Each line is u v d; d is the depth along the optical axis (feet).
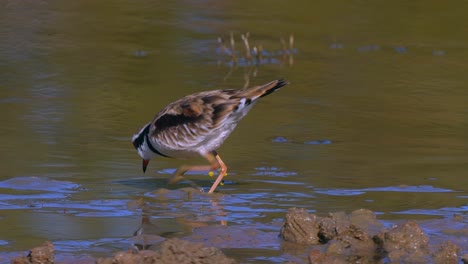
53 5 86.12
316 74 66.08
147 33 77.20
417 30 83.66
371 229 31.76
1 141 45.60
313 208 35.14
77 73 63.10
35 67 64.18
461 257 28.43
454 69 69.36
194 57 70.28
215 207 35.19
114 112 53.26
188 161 44.45
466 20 87.81
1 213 33.42
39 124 49.67
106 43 73.31
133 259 26.37
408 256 28.45
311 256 27.94
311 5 90.99
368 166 42.75
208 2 90.07
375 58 72.59
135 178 40.32
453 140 48.88
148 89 59.26
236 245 29.89
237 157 44.39
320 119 53.06
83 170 41.06
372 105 57.21
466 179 40.42
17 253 28.32
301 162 43.47
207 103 38.42
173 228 31.89
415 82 64.44
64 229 31.45
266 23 83.20
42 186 37.70
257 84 61.31
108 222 32.58
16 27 76.48
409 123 52.70
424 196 37.29
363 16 88.07
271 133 49.57
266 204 35.78
